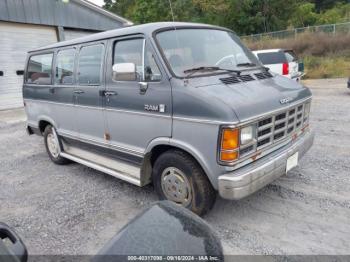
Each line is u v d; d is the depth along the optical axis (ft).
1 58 40.70
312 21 121.90
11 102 42.42
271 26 118.73
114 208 12.75
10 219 12.49
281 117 10.99
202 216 11.04
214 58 12.42
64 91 16.03
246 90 10.63
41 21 43.75
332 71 55.77
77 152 16.94
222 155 9.43
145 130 11.70
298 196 12.50
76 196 14.14
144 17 109.81
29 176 17.31
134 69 11.47
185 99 10.12
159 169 11.64
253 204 12.18
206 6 122.72
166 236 5.82
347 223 10.53
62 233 11.23
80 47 14.84
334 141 19.03
